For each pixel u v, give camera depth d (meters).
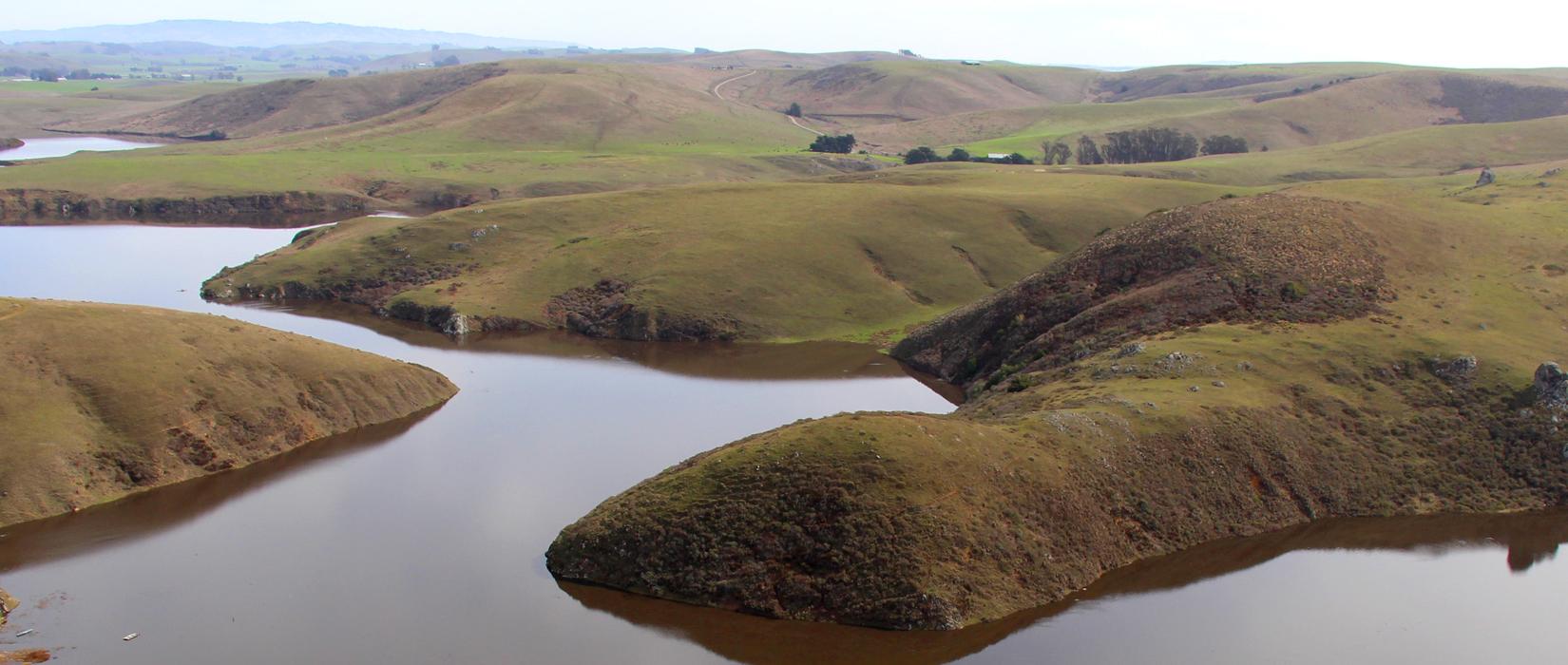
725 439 84.19
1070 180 176.38
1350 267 92.81
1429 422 74.56
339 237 152.00
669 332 118.62
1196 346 81.19
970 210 150.75
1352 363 79.44
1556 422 73.81
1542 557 63.78
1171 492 65.00
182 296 133.00
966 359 103.12
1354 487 69.19
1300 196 108.50
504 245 142.38
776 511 58.31
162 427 74.88
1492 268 95.88
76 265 150.25
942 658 52.03
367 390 89.12
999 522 58.66
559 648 53.00
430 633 54.59
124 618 56.00
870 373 105.62
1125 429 67.69
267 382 83.75
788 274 130.12
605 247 137.62
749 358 111.50
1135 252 101.69
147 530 66.38
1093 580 59.00
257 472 76.12
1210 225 100.81
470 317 121.12
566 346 115.44
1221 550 63.06
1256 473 68.00
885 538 56.22
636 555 59.03
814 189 161.88
